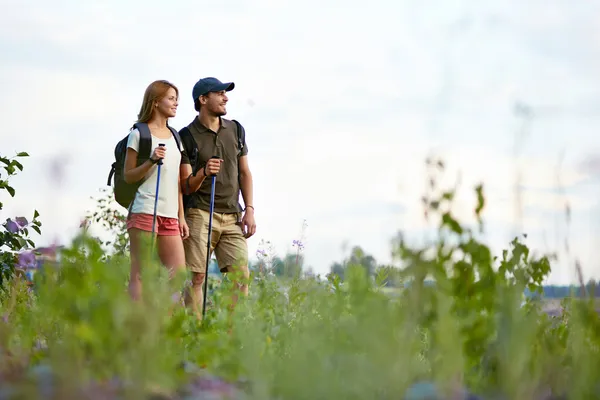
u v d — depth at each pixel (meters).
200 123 8.90
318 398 3.71
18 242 9.90
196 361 4.89
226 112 8.91
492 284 4.36
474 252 4.28
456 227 4.11
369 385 3.68
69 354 3.71
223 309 5.85
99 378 3.72
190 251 8.77
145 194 7.74
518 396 3.78
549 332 4.88
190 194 8.78
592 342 4.35
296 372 3.78
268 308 6.04
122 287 3.89
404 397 3.72
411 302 3.90
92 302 3.99
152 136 7.88
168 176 7.90
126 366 3.72
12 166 10.07
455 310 4.27
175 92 8.05
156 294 4.21
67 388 3.44
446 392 3.65
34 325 4.67
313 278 6.47
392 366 3.65
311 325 4.57
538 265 4.59
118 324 3.73
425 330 5.12
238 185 9.12
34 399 3.45
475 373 4.33
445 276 4.16
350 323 4.08
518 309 4.30
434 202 4.07
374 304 3.82
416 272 4.04
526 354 3.88
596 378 4.15
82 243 4.11
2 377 3.88
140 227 7.66
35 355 4.42
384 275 4.54
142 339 3.76
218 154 8.87
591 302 4.25
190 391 3.99
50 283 4.26
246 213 9.07
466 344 4.23
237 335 4.80
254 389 3.98
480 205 4.20
